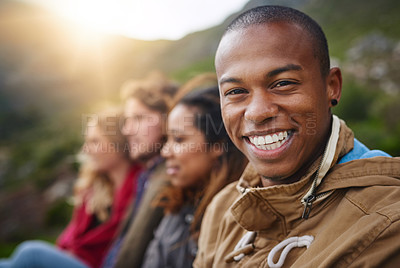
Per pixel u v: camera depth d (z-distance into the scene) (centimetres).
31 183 1184
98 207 254
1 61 5462
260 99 69
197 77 173
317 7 4047
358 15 3372
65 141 1538
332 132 76
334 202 74
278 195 77
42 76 5122
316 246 69
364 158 73
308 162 77
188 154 144
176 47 5175
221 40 77
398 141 793
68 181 1092
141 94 208
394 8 3159
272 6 73
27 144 2336
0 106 4362
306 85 69
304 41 69
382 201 65
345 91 1262
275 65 67
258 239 87
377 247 60
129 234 175
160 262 151
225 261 89
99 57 5334
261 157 74
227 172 142
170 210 154
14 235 896
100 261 234
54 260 210
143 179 205
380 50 2034
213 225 107
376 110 1076
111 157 242
